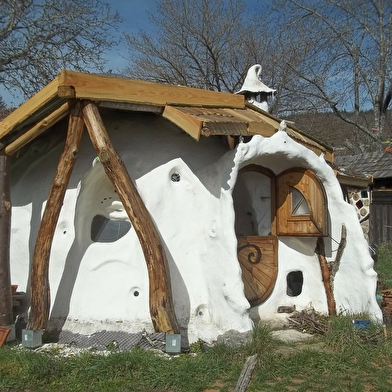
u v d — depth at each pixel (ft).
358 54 72.43
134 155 21.77
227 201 20.80
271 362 17.95
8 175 22.02
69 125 20.13
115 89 19.97
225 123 20.08
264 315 23.76
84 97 19.17
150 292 19.11
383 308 25.26
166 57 87.35
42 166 24.06
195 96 22.74
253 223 24.67
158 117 23.11
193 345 20.35
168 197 21.52
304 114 83.35
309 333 22.09
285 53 82.33
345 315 22.76
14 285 22.65
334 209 23.80
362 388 16.24
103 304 20.89
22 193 24.08
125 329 20.42
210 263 21.27
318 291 24.53
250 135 21.70
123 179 19.35
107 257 21.17
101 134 19.51
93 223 22.18
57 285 21.47
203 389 16.17
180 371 17.08
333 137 90.53
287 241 24.68
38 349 19.75
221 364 17.76
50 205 20.08
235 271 20.13
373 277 22.61
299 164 23.24
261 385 16.35
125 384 16.47
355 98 75.66
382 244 47.21
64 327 20.99
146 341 19.98
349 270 23.54
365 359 18.53
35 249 20.12
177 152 22.08
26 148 25.04
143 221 19.20
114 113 23.16
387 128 86.53
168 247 21.21
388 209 50.08
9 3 49.60
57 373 17.15
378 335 20.44
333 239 24.08
